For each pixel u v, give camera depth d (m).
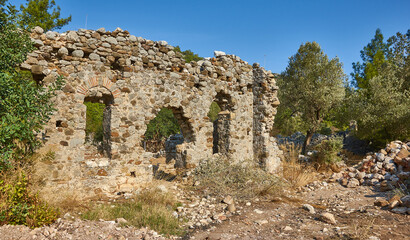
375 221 5.77
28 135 5.10
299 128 22.84
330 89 20.06
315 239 4.87
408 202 6.49
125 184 7.83
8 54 5.32
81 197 6.86
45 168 6.53
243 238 4.98
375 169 9.94
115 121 7.77
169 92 8.91
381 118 17.48
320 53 21.44
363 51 29.81
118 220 5.30
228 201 7.30
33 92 5.21
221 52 10.88
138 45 8.23
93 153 8.59
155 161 17.22
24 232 4.12
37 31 6.72
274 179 9.28
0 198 4.45
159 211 5.93
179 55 9.22
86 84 7.29
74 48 7.15
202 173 9.13
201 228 5.59
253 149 11.77
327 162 13.40
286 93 21.77
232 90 10.88
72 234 4.28
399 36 24.86
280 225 5.75
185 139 9.89
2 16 5.46
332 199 7.93
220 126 11.04
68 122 6.99
